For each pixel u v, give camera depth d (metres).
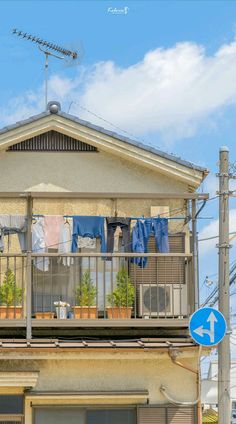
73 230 18.38
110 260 18.73
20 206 19.50
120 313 18.38
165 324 18.03
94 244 18.64
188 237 19.27
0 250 18.23
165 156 19.55
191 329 16.38
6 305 18.19
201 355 17.48
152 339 17.89
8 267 18.30
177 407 17.83
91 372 17.78
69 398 17.53
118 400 17.78
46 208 19.48
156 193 18.33
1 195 17.86
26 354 17.14
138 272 19.00
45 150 19.86
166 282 18.84
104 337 18.58
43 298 18.70
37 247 18.22
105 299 18.25
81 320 17.92
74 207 19.53
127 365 17.86
